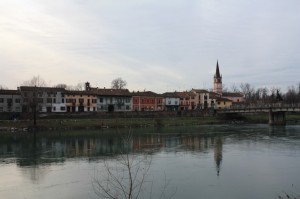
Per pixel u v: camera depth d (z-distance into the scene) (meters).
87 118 131.25
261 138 85.50
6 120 118.56
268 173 45.97
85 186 40.75
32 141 83.31
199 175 45.19
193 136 92.56
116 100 166.75
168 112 152.62
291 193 36.81
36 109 126.56
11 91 142.38
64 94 152.25
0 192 39.12
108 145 75.31
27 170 49.62
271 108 138.00
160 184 40.97
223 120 155.38
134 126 129.50
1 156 61.34
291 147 68.56
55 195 37.69
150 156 59.84
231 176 44.62
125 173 46.69
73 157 60.03
